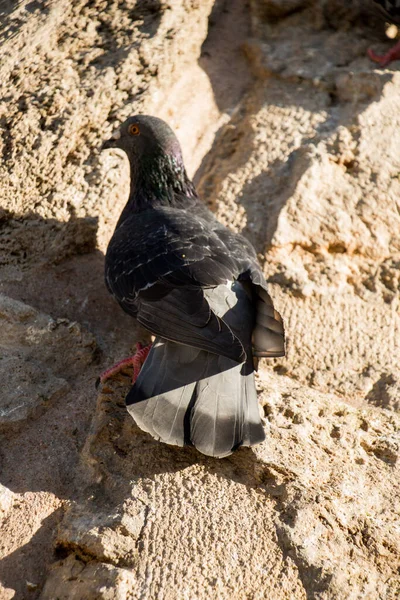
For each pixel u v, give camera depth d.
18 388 7.38
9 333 7.91
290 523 6.35
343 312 8.77
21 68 9.98
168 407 6.53
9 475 6.80
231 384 6.62
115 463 6.82
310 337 8.55
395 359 8.46
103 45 10.34
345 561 6.21
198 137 10.51
